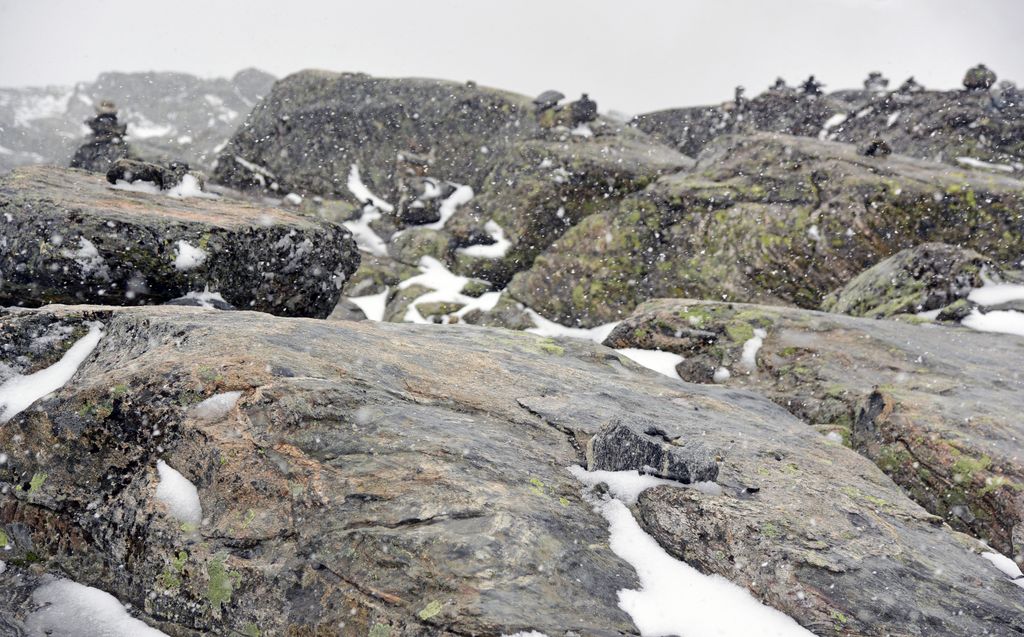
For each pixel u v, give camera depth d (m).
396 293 23.83
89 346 4.96
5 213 6.34
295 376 4.20
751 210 19.98
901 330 9.93
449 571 3.07
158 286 6.70
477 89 34.47
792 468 4.87
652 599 3.30
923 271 12.45
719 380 9.22
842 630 3.23
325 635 3.06
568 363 6.74
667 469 4.07
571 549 3.38
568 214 25.12
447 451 3.85
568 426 4.73
